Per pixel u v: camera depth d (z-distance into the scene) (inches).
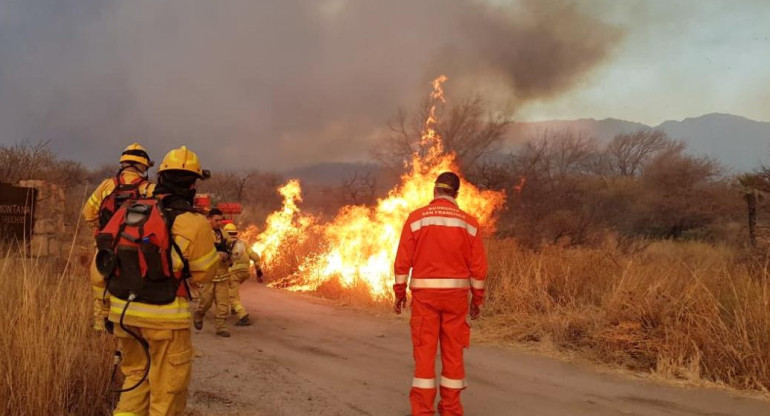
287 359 257.3
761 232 666.8
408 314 364.5
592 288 340.8
